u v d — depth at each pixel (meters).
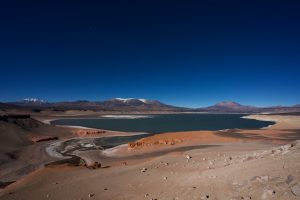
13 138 53.31
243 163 14.57
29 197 17.08
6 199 17.33
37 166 36.03
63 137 65.31
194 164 19.48
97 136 68.81
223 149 30.50
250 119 188.62
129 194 14.67
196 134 55.47
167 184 14.95
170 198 12.34
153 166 21.09
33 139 57.12
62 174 23.03
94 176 20.48
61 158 41.03
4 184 28.30
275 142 44.97
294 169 10.26
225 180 12.17
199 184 13.05
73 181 19.62
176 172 17.73
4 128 56.75
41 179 21.66
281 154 13.80
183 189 13.07
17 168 34.84
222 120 175.38
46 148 49.72
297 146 14.70
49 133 67.25
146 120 170.25
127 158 38.50
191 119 191.25
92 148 50.22
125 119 183.88
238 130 69.12
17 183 21.86
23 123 67.56
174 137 52.34
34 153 44.62
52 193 17.16
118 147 49.41
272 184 9.69
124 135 71.25
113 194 15.20
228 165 15.94
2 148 45.75
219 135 54.28
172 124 129.38
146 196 13.62
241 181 11.19
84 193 16.22
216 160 19.45
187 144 45.50
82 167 26.25
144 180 16.95
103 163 35.75
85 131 72.31
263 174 10.94
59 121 155.88
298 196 8.26
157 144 47.06
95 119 182.25
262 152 17.19
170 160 22.70
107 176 19.86
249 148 31.50
